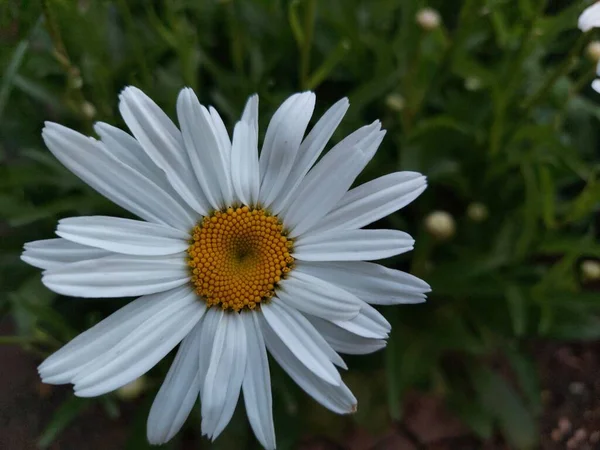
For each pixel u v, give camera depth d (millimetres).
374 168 187
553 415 212
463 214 202
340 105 111
